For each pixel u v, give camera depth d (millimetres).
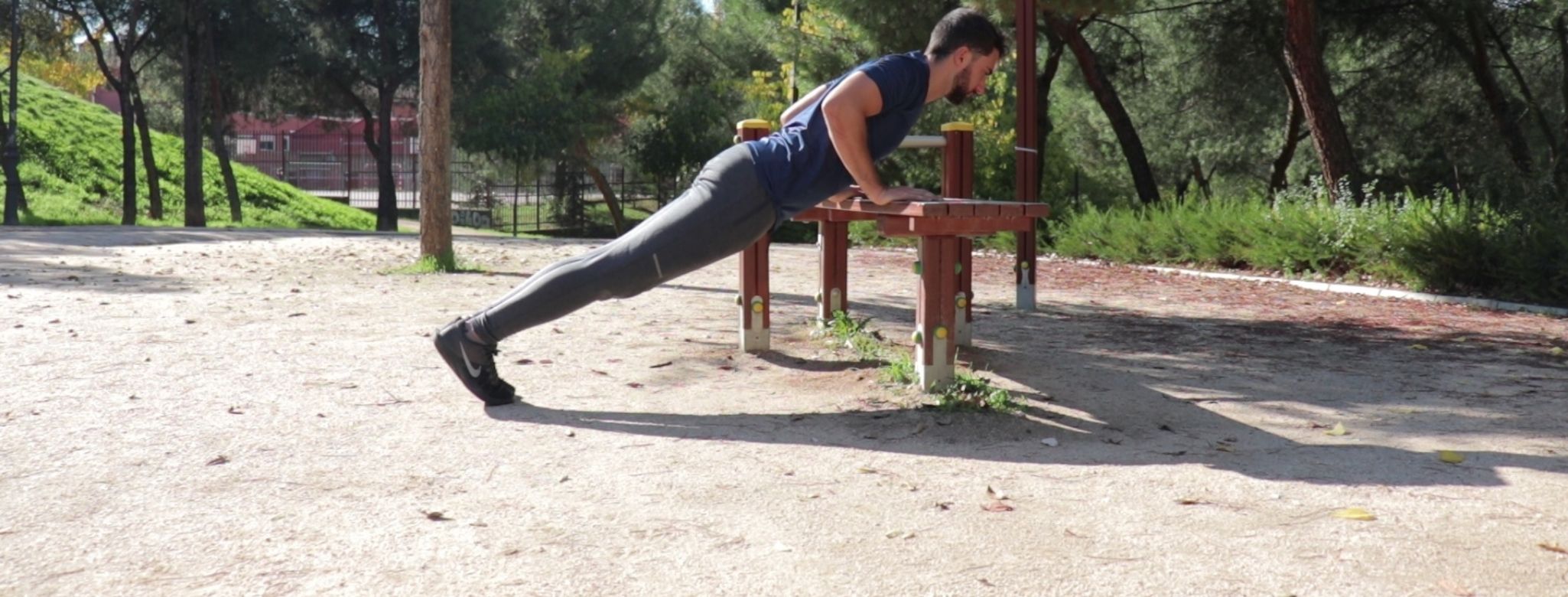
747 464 4035
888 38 18547
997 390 5109
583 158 37312
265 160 53750
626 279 4730
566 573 2963
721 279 11281
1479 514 3498
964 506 3572
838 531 3318
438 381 5496
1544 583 2932
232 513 3422
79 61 45188
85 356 6043
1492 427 4840
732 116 36781
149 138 33375
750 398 5191
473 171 47688
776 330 7422
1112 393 5523
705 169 4781
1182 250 15305
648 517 3424
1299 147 29797
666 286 10297
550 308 4789
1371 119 25469
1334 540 3252
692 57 39844
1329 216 13289
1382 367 6570
